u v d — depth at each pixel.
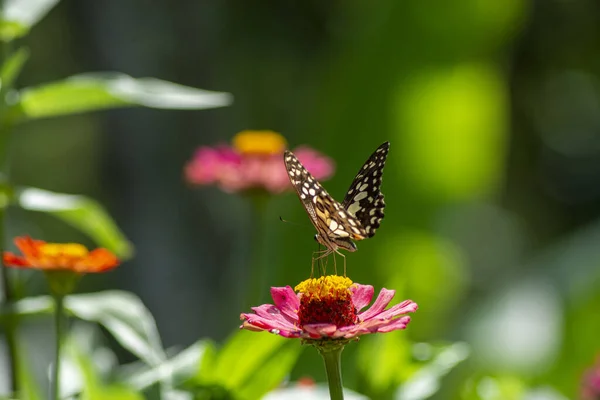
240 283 2.12
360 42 2.08
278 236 1.89
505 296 2.00
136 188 2.06
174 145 2.08
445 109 2.02
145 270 2.05
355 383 1.34
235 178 1.45
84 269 1.29
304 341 1.21
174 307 2.06
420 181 2.01
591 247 2.00
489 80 2.04
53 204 1.35
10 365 1.34
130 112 2.05
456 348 1.34
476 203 2.37
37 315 1.33
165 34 2.04
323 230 1.26
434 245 1.99
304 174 1.26
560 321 1.83
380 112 2.01
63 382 1.32
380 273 1.96
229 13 2.44
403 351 1.33
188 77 2.08
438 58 2.03
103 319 1.31
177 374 1.29
